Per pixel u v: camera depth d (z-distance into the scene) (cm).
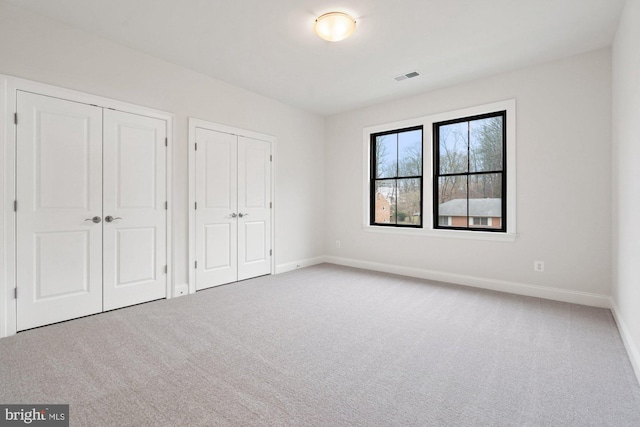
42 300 259
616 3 238
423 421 147
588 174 313
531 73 345
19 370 189
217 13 255
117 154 303
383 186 484
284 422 145
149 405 157
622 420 147
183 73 354
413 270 442
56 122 265
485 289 375
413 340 236
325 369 194
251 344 228
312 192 529
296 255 501
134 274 316
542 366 198
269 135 453
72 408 154
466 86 391
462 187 403
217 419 147
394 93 432
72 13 255
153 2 241
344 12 251
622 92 250
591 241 313
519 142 352
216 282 389
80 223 279
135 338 237
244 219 421
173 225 345
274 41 299
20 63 247
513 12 250
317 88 416
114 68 301
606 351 218
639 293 194
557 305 315
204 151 375
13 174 244
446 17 258
